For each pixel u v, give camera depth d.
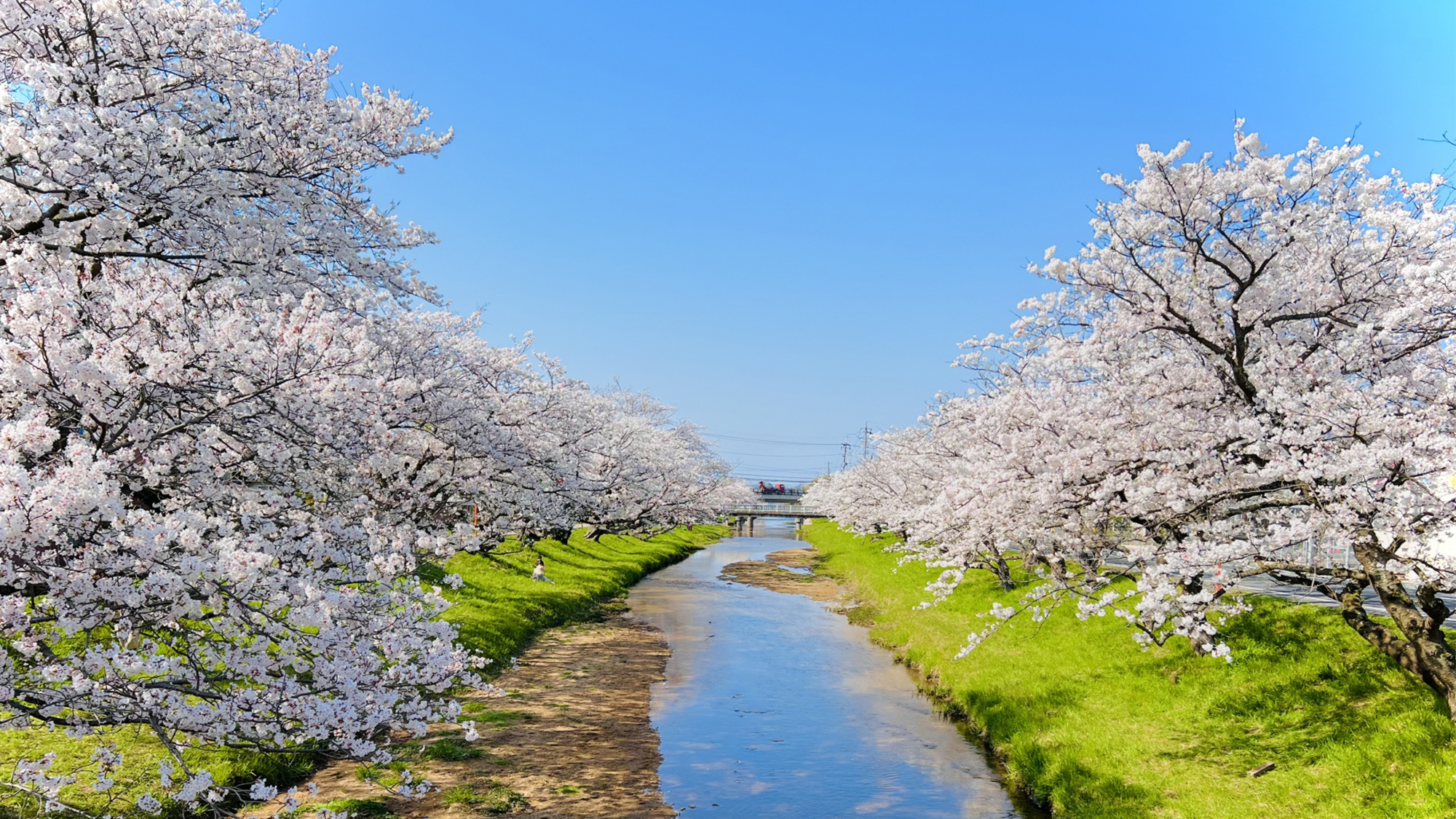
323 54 12.09
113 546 5.98
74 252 8.45
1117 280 11.30
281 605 6.81
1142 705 13.82
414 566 8.80
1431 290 8.95
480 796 11.80
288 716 6.81
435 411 14.17
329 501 10.41
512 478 18.00
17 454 5.57
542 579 30.33
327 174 11.52
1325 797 9.63
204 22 9.75
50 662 6.64
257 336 8.34
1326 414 8.95
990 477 11.85
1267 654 13.41
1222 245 11.23
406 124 12.08
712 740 15.41
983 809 12.30
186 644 7.23
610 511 33.78
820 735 15.84
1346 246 10.45
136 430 6.91
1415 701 10.48
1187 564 9.20
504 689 17.81
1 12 8.57
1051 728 14.04
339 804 10.94
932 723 16.66
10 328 6.39
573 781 12.81
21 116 8.54
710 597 35.72
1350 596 10.71
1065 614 19.22
